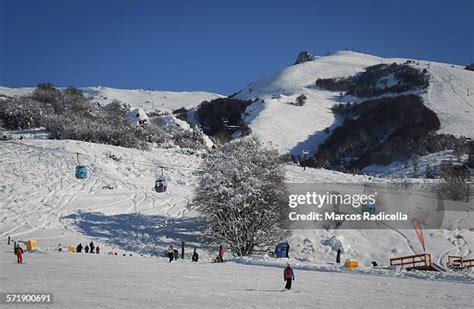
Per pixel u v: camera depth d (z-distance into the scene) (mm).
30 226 60781
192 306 21719
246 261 42750
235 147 56312
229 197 52969
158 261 42219
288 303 23094
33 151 90062
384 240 54844
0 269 32594
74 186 76188
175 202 73562
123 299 22844
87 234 59688
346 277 33219
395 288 28297
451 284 30188
